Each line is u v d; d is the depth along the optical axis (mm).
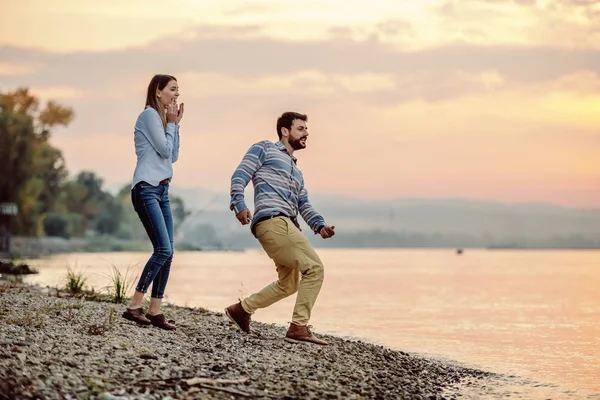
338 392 5641
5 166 57938
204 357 6312
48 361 5410
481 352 9391
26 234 60250
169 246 7434
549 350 9648
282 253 7430
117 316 7691
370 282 26078
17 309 7609
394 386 6254
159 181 7316
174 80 7500
